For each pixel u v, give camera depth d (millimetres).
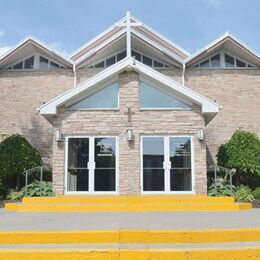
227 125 19969
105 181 15312
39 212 11867
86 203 13164
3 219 10055
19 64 20812
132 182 15180
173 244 7438
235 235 7742
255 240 7746
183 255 6637
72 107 15695
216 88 20250
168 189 15242
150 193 15172
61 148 15406
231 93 20219
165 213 11414
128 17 18109
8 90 20547
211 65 20531
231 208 12516
